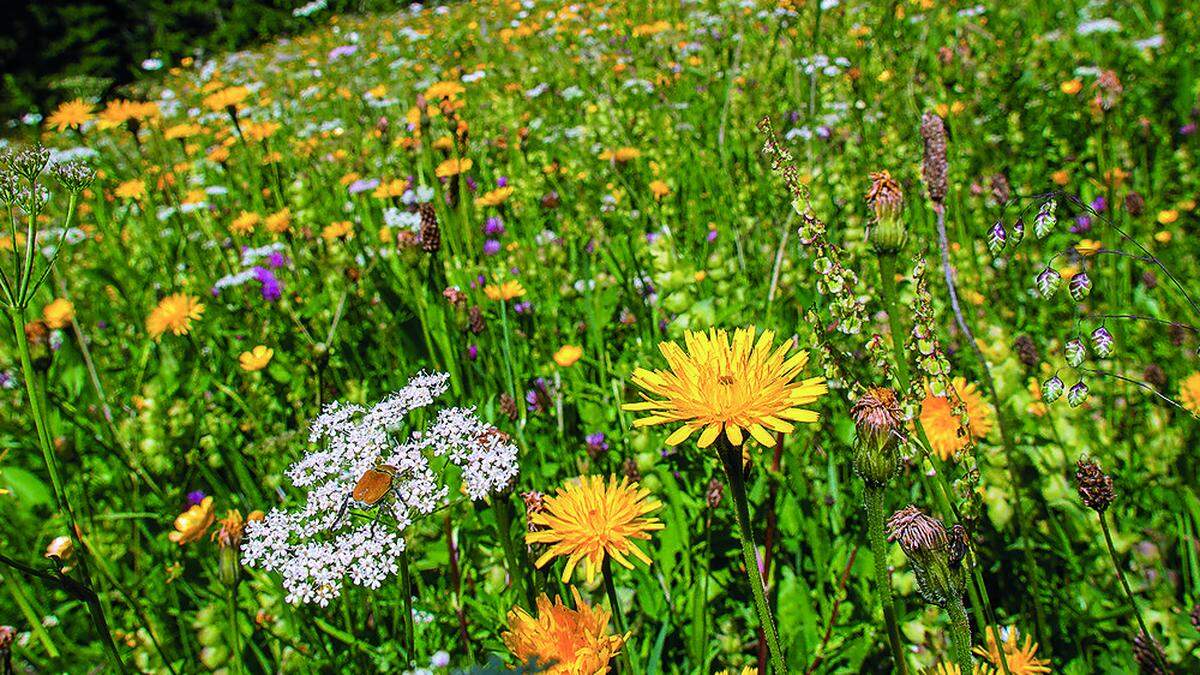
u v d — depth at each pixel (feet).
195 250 12.64
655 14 22.50
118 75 63.10
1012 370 6.42
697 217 11.89
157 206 15.51
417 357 9.66
